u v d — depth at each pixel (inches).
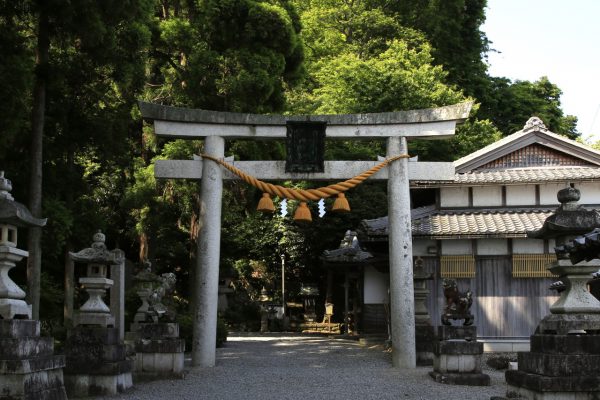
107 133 735.7
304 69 1049.5
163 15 1033.5
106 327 474.0
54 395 382.9
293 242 1534.2
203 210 677.9
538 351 402.6
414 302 703.7
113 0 606.2
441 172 690.2
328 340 1114.7
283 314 1507.1
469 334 560.1
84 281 477.7
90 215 804.6
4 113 529.3
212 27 941.8
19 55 562.3
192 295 1000.2
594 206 868.6
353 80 1409.9
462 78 1729.8
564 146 898.7
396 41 1557.6
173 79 995.9
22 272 758.5
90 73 689.0
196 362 655.8
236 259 1624.0
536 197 884.6
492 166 918.4
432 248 855.1
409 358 652.7
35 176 593.6
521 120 1722.4
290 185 1370.6
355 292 1444.4
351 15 1685.5
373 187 1497.3
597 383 370.6
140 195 943.7
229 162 685.9
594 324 385.7
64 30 630.5
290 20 965.2
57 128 721.0
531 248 840.9
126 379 496.1
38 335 380.2
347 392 495.2
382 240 827.4
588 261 354.9
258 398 467.2
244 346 954.7
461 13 1806.1
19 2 601.6
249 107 927.7
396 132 692.1
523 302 837.8
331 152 1396.4
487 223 839.7
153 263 1067.3
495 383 541.0
